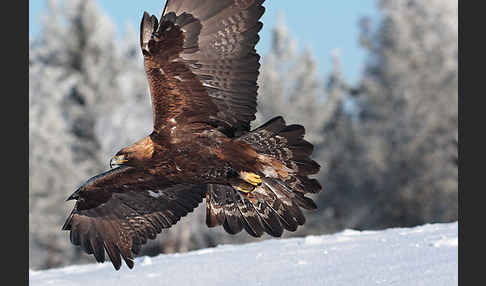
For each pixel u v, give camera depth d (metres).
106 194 10.82
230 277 12.66
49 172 41.78
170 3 9.26
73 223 11.00
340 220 46.97
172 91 9.47
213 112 9.61
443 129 45.06
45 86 45.47
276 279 12.16
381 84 47.91
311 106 52.03
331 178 47.47
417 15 49.97
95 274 14.10
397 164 44.22
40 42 47.12
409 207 44.00
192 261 13.98
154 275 13.38
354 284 11.33
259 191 10.19
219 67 9.47
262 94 50.81
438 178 43.03
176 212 10.95
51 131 42.88
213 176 9.83
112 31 47.84
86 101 44.59
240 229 10.45
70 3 47.03
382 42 49.22
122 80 46.31
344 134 49.16
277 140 9.66
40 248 42.09
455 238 12.89
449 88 46.16
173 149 9.64
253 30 9.42
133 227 11.02
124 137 43.31
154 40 9.26
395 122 45.75
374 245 13.49
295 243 14.63
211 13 9.37
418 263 11.85
